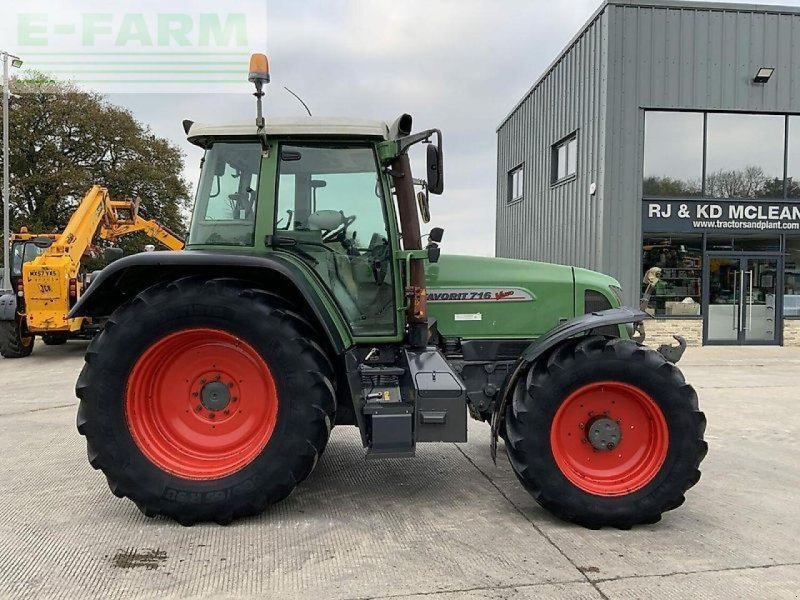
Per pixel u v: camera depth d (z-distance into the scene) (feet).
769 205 38.83
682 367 31.40
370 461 14.93
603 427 11.27
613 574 9.22
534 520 11.32
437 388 11.21
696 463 10.93
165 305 10.87
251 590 8.68
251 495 10.86
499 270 13.85
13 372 30.37
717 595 8.64
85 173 85.66
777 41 37.99
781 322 39.45
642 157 37.55
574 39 41.47
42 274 34.01
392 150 12.15
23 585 8.79
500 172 62.18
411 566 9.41
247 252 12.05
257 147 12.14
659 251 38.63
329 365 11.33
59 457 15.24
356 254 12.38
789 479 13.97
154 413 11.32
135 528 10.80
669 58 37.27
